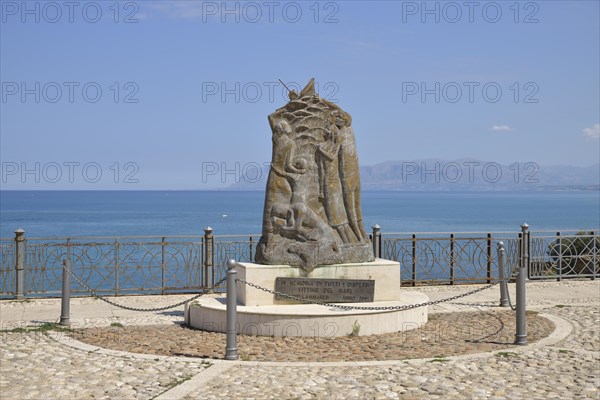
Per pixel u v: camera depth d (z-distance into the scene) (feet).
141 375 29.19
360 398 26.03
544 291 55.57
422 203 487.61
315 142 43.04
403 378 28.68
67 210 355.77
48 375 29.14
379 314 38.88
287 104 43.14
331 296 41.55
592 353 33.50
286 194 42.57
